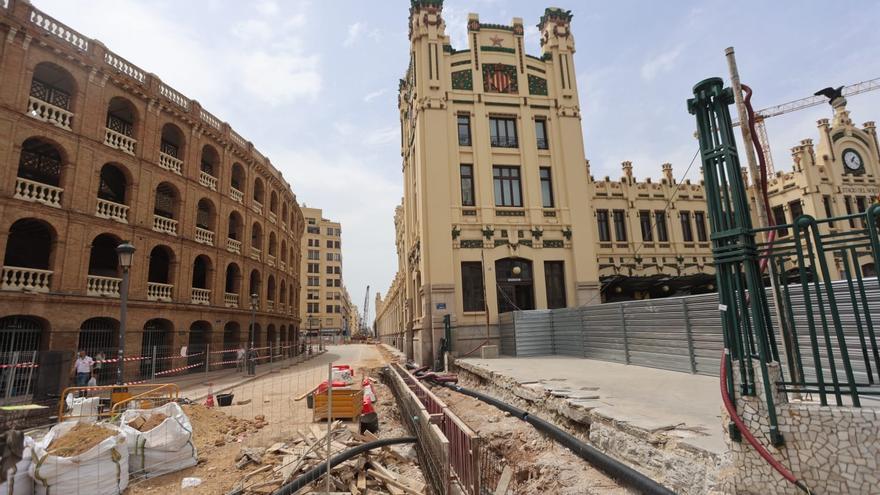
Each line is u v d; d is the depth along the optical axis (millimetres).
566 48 27188
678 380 10812
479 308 23250
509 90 26125
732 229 4332
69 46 20875
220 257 29484
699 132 4852
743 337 4195
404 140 33688
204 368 25438
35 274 20250
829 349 3748
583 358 17750
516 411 10609
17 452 5832
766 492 3795
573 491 6465
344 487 6906
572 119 26312
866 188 30078
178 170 26594
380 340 97500
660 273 29031
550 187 25656
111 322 21844
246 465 7676
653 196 30469
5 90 18641
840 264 23234
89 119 21625
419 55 25594
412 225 29250
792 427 3736
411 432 10758
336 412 11211
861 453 3391
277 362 34031
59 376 14008
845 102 30062
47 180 22578
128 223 22859
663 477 5770
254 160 34375
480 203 24219
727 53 4711
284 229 43500
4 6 18891
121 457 6590
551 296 24172
